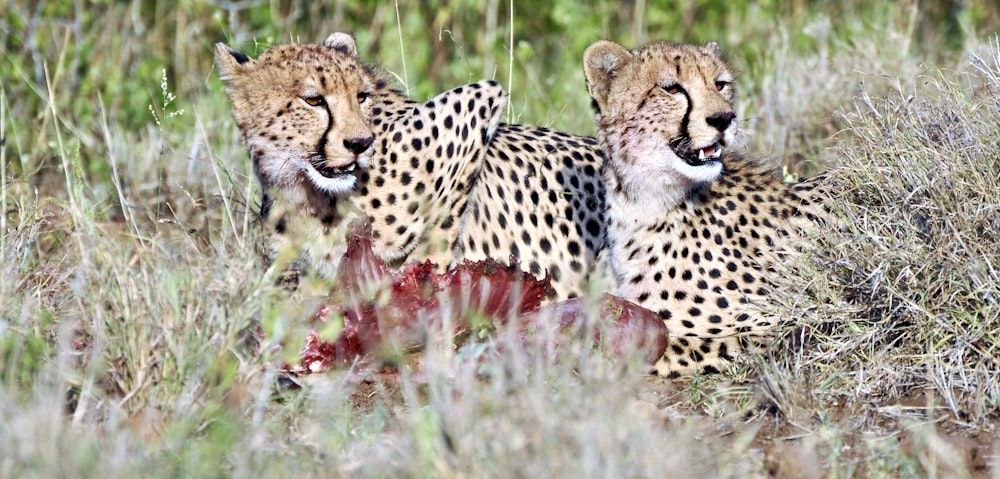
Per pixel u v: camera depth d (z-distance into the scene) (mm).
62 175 13328
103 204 12133
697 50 10312
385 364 9266
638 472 6754
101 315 8211
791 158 13391
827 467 7703
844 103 13562
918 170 9445
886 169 9648
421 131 10398
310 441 7652
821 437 8070
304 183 10281
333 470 7141
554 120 14312
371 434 7781
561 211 11102
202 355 8070
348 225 10047
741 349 9844
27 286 9680
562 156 11258
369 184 10289
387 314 9164
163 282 8234
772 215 10523
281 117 10141
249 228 10680
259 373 8359
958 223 9109
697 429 8273
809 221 10375
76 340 8828
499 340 9031
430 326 9188
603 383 7719
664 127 10023
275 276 8898
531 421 7195
